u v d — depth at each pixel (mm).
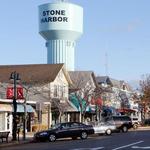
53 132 40719
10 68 65375
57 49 92938
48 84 60000
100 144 33938
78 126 42438
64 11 91812
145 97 90312
